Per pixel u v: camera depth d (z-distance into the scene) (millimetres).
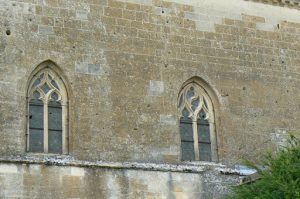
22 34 24797
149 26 27219
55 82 25188
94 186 23984
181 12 28141
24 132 23766
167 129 26094
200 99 27656
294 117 29078
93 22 26156
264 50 29516
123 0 27047
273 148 27969
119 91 25719
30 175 23156
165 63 26984
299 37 30766
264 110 28453
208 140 27312
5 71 24078
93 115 24984
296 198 19625
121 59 26188
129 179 24609
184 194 25328
